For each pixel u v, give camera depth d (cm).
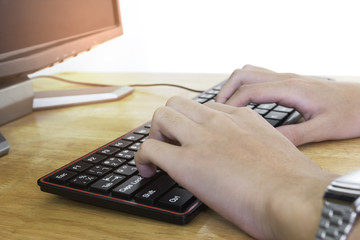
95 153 53
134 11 138
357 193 29
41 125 76
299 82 60
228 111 50
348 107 58
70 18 91
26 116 83
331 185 31
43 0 82
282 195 34
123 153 52
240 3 141
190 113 48
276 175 36
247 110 49
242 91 60
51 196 48
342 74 144
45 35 83
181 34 144
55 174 48
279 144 42
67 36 90
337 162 50
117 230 39
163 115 47
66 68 136
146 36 141
